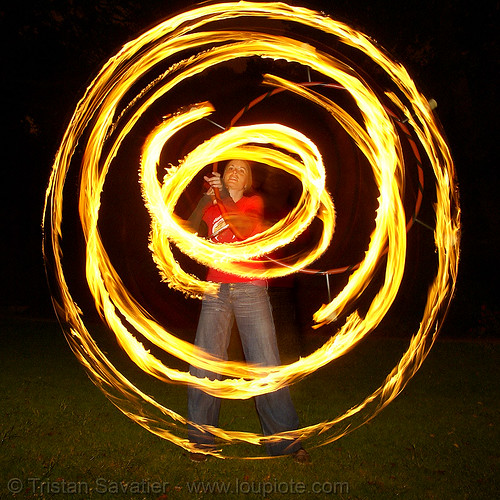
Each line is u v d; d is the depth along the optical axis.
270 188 7.91
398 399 5.02
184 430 4.05
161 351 6.99
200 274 9.80
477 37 11.16
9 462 3.36
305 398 5.02
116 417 4.27
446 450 3.78
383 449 3.78
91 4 11.40
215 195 3.91
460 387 5.51
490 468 3.48
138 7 11.43
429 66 11.35
